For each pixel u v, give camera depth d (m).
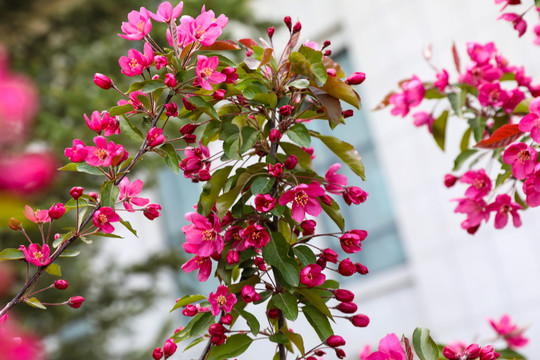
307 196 1.64
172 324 7.17
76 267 6.79
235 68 1.74
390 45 9.04
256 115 1.80
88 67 6.64
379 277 8.77
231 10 6.41
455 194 8.20
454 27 8.40
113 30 6.71
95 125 1.69
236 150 1.67
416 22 8.80
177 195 10.66
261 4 10.44
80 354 6.79
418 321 8.36
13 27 6.61
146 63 1.70
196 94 1.76
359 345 8.60
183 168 1.76
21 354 0.67
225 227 1.67
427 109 8.40
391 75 8.99
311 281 1.57
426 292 8.31
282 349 1.67
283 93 1.75
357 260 9.09
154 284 7.46
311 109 1.78
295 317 1.57
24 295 1.70
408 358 1.44
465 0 8.29
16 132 0.49
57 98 6.06
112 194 1.70
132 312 7.20
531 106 1.79
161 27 5.82
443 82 2.39
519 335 2.80
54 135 5.59
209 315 1.65
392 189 8.73
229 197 1.64
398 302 8.55
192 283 9.40
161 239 10.67
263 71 1.77
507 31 7.89
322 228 9.12
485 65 2.37
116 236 1.72
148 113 1.75
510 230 7.66
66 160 5.68
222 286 1.58
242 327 8.36
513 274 7.63
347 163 1.77
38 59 6.88
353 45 9.46
